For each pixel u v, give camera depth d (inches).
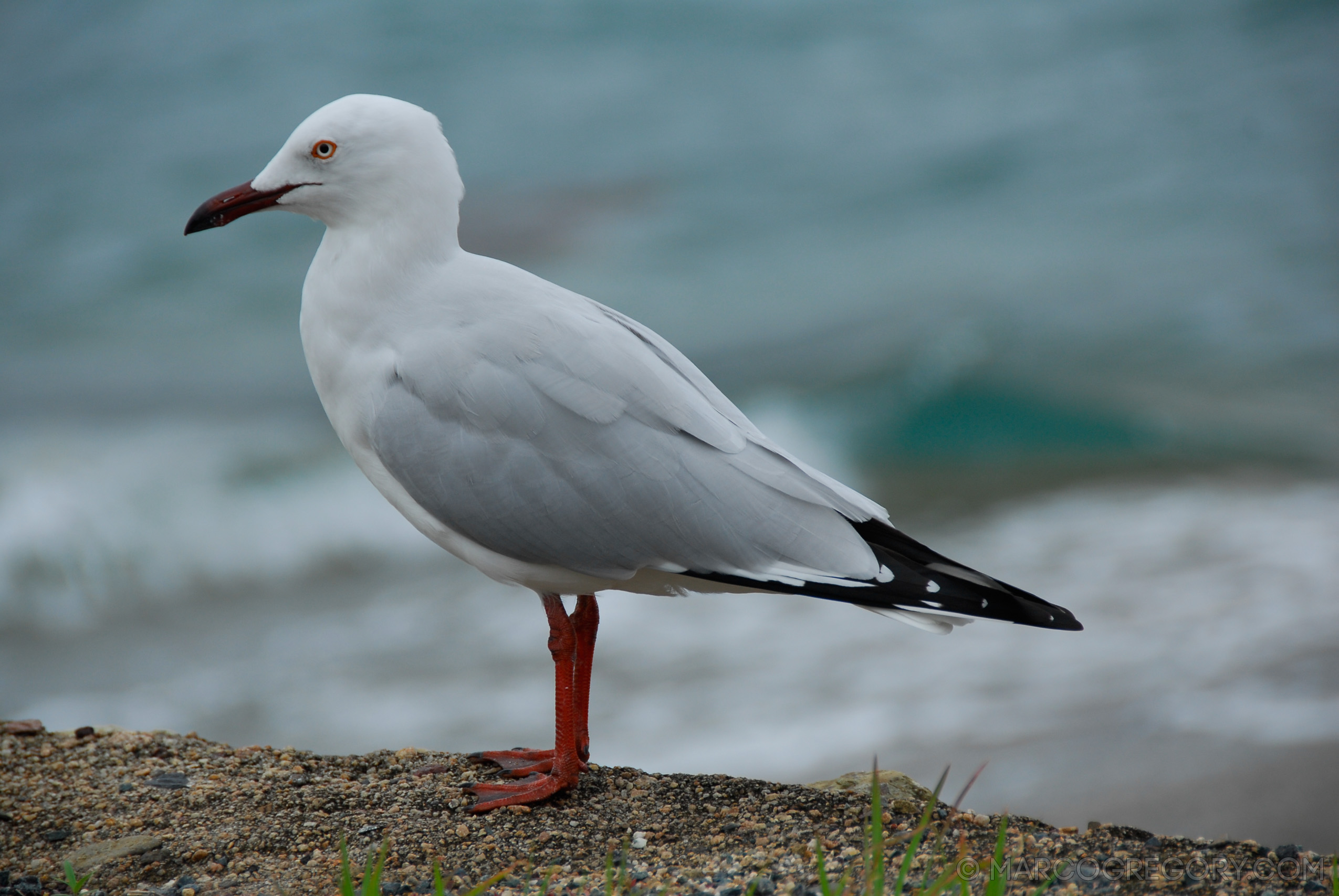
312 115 233.3
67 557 654.5
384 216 231.1
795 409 823.1
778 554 219.6
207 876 214.1
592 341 223.3
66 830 233.1
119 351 898.1
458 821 230.1
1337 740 412.5
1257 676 461.7
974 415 805.9
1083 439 770.2
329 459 751.1
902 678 483.8
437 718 474.3
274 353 900.6
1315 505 646.5
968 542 636.1
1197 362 861.2
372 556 668.7
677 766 425.1
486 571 234.7
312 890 206.8
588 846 219.0
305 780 251.6
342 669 526.3
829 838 217.9
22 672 550.0
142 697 514.3
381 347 228.5
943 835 207.0
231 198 235.1
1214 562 574.2
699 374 239.0
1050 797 395.5
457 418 221.3
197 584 642.2
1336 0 1444.4
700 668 501.4
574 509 218.8
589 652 254.4
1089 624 518.9
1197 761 410.3
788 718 457.4
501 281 231.1
